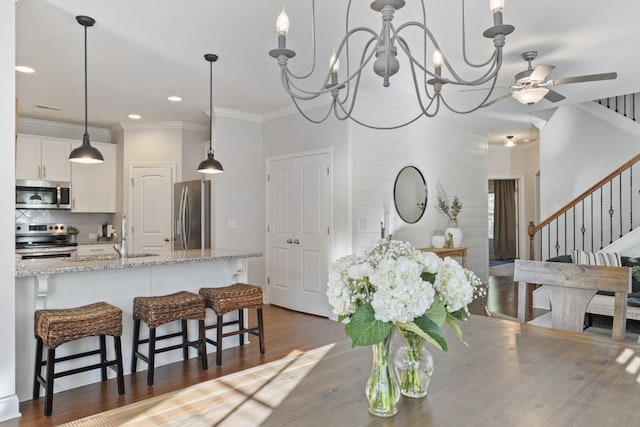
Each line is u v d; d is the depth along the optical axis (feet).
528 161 29.48
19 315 8.60
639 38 10.76
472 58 12.01
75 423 3.43
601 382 4.17
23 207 17.85
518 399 3.78
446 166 20.11
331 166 15.72
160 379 9.80
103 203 20.24
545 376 4.32
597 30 10.31
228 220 17.58
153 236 19.67
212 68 12.81
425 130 18.86
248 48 11.30
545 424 3.32
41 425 7.55
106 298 9.96
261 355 11.50
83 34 10.47
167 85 14.43
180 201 18.40
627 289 5.82
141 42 10.93
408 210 17.75
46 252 17.26
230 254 11.88
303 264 16.71
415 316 3.41
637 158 15.21
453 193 20.51
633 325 13.97
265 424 3.38
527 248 29.53
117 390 9.13
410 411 3.58
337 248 15.46
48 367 7.93
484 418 3.43
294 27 10.03
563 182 20.24
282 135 17.74
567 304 6.32
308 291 16.48
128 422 3.44
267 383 4.23
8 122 7.79
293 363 4.80
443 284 3.75
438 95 7.15
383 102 16.31
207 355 11.56
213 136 17.39
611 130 18.92
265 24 9.89
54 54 11.72
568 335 5.80
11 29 7.86
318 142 16.24
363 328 3.42
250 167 18.39
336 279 3.76
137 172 19.81
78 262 9.67
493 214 35.76
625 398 3.79
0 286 7.68
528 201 29.53
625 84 14.65
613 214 18.76
